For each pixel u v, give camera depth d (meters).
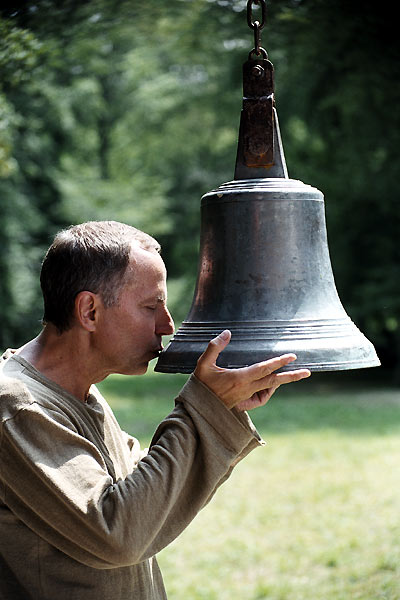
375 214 23.14
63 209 28.81
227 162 28.78
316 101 16.19
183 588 7.46
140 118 31.30
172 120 29.16
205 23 9.49
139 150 31.92
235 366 2.33
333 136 20.02
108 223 2.55
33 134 26.75
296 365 2.31
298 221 2.53
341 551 8.38
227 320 2.47
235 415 2.38
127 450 2.81
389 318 23.73
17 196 26.00
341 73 9.36
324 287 2.55
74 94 28.67
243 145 2.56
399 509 10.08
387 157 20.27
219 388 2.31
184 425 2.34
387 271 22.89
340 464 13.12
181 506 2.39
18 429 2.33
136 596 2.52
